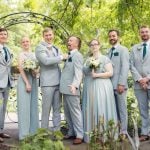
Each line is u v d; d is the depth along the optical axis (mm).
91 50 5824
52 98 5844
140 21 8641
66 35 8109
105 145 3775
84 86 5863
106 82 5660
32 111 5984
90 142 3896
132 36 9117
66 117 6039
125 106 5742
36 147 3727
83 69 5824
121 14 8469
